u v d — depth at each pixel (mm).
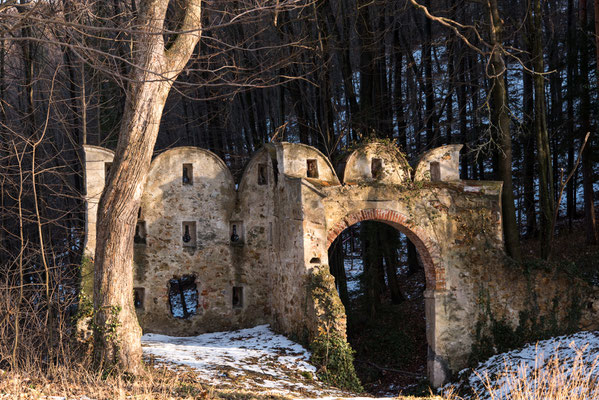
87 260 14109
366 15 20156
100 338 10039
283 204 15898
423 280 22953
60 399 7586
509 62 29078
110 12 16234
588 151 20391
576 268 16703
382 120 20453
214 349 13750
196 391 9000
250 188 16922
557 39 23844
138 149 9883
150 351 12664
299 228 14805
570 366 13023
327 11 20453
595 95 21578
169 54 10062
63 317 11789
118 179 9891
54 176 20953
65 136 22828
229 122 26344
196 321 16016
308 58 20188
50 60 20516
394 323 19484
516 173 25750
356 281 24875
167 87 10016
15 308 10422
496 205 16938
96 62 7434
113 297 10070
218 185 16562
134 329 10242
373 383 17219
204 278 16203
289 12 20141
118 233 10023
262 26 20031
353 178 15883
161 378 10094
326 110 19594
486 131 17562
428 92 22422
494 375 14719
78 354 11445
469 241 16625
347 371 13602
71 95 20438
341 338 13781
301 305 14695
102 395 7984
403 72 26797
